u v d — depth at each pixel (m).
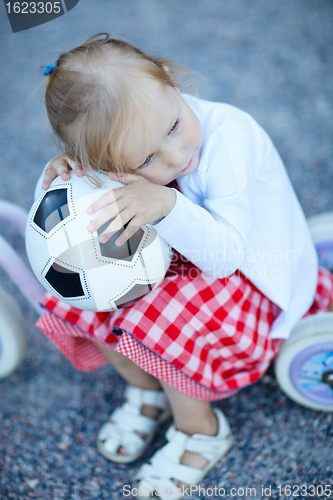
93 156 0.76
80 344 1.11
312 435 1.12
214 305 0.89
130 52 0.75
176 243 0.79
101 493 1.08
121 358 1.06
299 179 1.71
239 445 1.13
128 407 1.16
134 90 0.71
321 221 1.22
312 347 1.00
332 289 1.20
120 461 1.13
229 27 2.32
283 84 2.04
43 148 1.97
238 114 0.90
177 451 1.04
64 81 0.74
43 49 2.30
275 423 1.16
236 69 2.12
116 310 0.83
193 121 0.80
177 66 0.86
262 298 1.00
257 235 0.93
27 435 1.22
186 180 0.88
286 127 1.89
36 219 0.77
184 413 1.01
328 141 1.83
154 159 0.78
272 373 1.27
